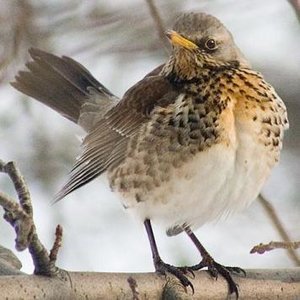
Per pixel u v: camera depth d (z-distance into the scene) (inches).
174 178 427.5
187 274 382.3
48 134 573.0
